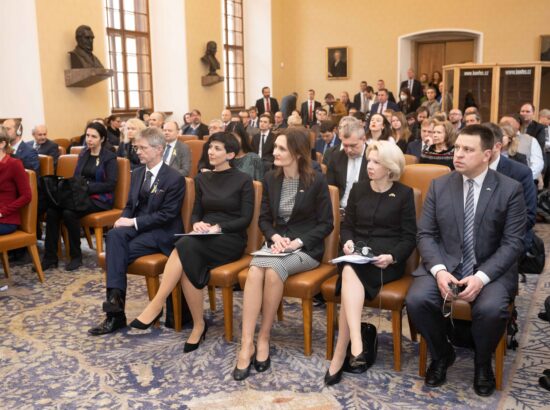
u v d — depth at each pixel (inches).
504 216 109.9
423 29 564.4
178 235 128.3
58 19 342.6
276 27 597.6
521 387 108.6
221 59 514.6
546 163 279.6
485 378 106.3
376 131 185.6
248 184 136.1
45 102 337.1
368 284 114.0
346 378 113.6
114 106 431.8
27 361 122.8
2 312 151.2
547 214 258.8
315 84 612.7
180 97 474.6
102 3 373.4
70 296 163.5
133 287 170.4
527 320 140.1
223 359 122.6
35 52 330.6
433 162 170.6
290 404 104.1
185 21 464.4
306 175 127.7
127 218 142.3
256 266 119.0
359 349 106.7
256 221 137.4
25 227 173.3
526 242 127.5
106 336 135.6
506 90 376.8
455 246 112.1
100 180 196.2
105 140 199.8
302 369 117.6
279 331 137.6
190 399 106.3
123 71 439.5
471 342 120.2
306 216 128.6
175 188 142.1
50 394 108.9
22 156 206.8
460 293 104.7
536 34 528.1
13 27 328.5
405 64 585.6
